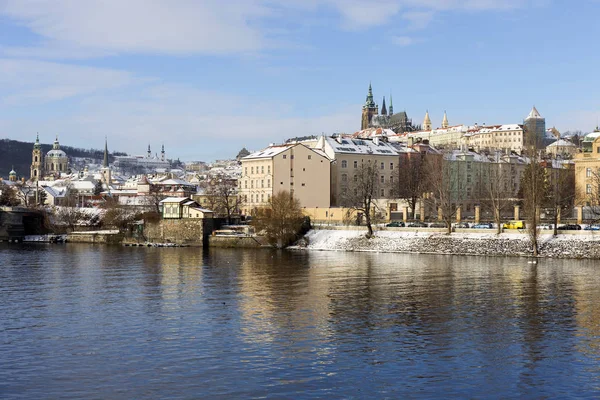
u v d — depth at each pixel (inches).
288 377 2095.2
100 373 2138.3
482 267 4741.6
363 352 2375.7
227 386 2011.6
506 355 2335.1
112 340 2556.6
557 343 2492.6
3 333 2679.6
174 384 2031.3
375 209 7819.9
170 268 4874.5
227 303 3324.3
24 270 4805.6
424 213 7509.8
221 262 5305.1
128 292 3698.3
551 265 4835.1
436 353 2362.2
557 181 6860.2
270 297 3496.6
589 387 2004.2
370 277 4244.6
